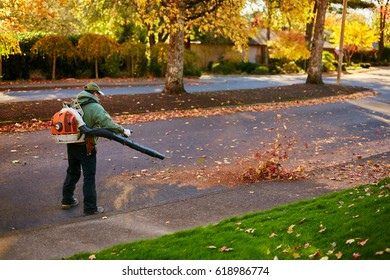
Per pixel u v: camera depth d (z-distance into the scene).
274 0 22.70
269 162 9.85
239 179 9.73
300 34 49.56
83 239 6.33
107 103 18.42
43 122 15.15
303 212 6.77
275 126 16.09
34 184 9.23
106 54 32.94
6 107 16.91
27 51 31.23
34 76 31.36
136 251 5.56
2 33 21.52
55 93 24.73
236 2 19.36
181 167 10.71
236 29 19.78
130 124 15.52
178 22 19.20
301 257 5.13
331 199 7.35
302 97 23.53
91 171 7.65
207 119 16.94
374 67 63.91
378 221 5.73
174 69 21.52
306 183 9.19
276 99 22.30
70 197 7.96
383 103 22.98
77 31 42.19
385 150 12.95
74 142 7.50
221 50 50.84
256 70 46.94
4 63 30.50
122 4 22.94
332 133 15.25
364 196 7.24
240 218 6.80
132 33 38.50
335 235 5.56
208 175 10.07
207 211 7.52
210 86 30.92
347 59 62.34
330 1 54.81
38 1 20.06
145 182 9.52
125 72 35.50
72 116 7.46
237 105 20.16
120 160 11.10
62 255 5.75
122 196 8.66
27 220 7.40
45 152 11.63
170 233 6.46
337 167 10.56
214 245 5.66
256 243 5.64
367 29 57.44
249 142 13.54
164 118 16.67
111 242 6.20
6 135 13.46
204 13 19.92
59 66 32.59
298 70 50.47
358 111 20.12
